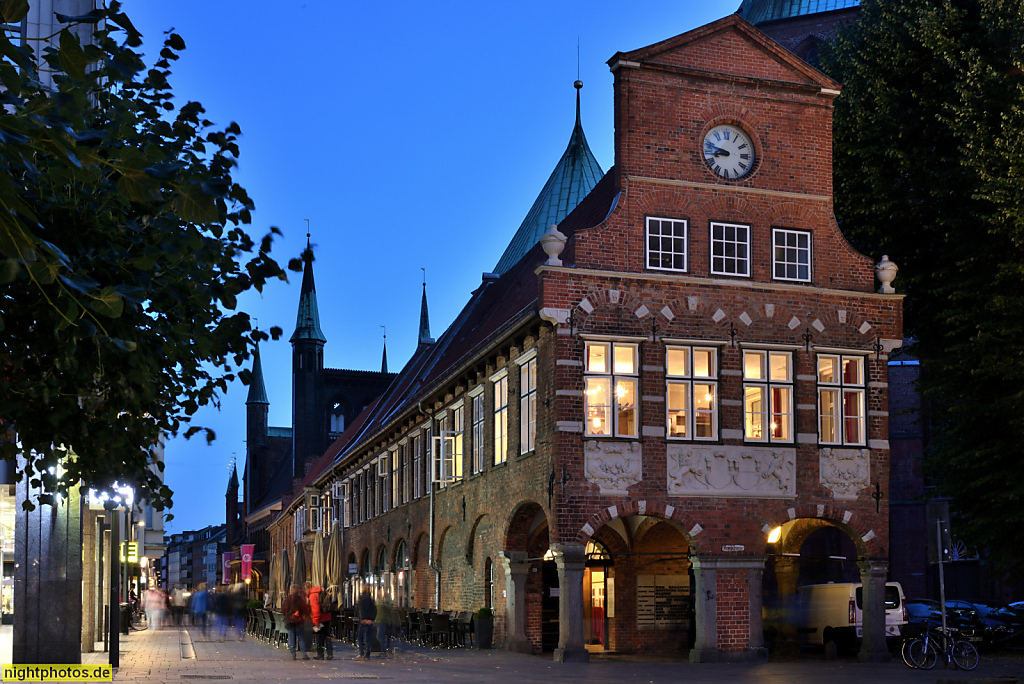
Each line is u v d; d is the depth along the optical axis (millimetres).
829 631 28938
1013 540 28578
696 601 26094
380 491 48438
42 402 7891
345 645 32438
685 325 27016
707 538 26297
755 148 28484
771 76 28781
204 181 4863
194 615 56281
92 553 27625
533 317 26750
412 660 25516
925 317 32156
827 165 28969
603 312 26438
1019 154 27359
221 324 8750
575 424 25844
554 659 25250
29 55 5430
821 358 28234
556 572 31516
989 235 29297
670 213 27531
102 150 6934
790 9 54719
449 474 36750
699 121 28109
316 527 67438
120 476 9383
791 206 28500
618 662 25531
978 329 28219
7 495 21391
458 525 35031
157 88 8227
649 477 26141
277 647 31969
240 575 124750
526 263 40312
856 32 34219
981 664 25578
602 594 31828
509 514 29281
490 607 31562
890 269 28844
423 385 44750
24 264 4988
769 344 27547
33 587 19172
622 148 27453
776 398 27672
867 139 31891
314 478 71938
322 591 26125
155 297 7668
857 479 27781
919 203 31031
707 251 27625
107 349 7551
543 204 51469
